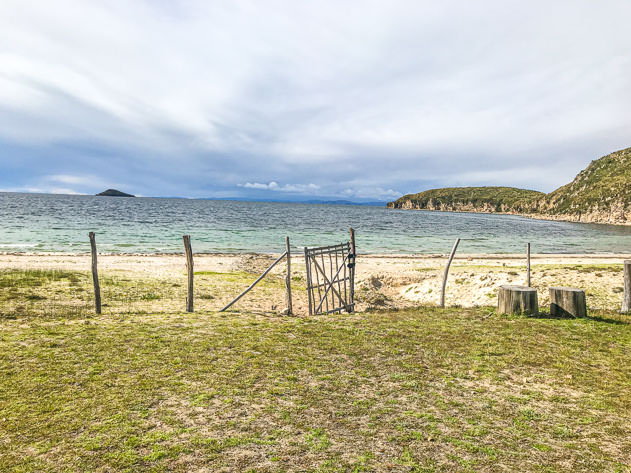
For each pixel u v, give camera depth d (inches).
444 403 227.5
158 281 740.0
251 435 186.4
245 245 1685.5
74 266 903.1
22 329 366.0
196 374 263.0
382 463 164.6
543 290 655.1
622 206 5467.5
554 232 3221.0
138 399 223.3
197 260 1135.6
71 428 189.8
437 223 4220.0
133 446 174.9
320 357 302.4
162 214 3821.4
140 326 386.9
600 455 175.3
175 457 166.2
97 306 457.7
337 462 164.4
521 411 218.5
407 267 1067.3
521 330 376.2
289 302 501.4
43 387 237.1
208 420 200.7
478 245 1990.7
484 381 260.4
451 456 171.3
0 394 226.4
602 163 7219.5
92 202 6299.2
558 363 291.4
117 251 1371.8
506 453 175.2
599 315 439.5
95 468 158.1
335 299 706.2
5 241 1520.7
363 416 209.5
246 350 316.5
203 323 407.5
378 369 279.6
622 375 269.9
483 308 496.1
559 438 190.5
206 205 7352.4
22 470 155.8
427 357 304.7
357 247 1788.9
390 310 514.9
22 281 637.9
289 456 168.7
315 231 2519.7
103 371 264.5
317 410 215.3
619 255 1588.3
